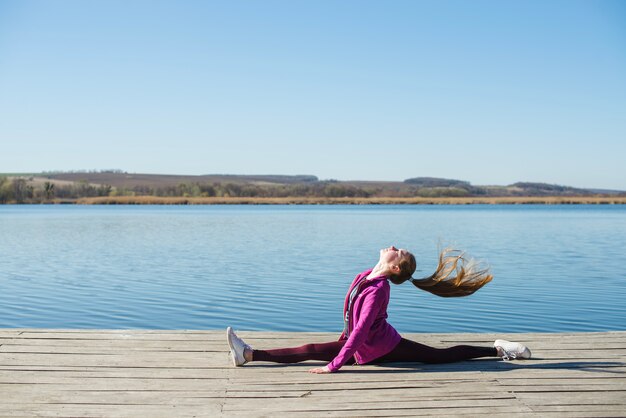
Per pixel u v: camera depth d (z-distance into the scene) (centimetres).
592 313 1122
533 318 1080
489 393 462
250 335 640
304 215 6600
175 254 2264
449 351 539
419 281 537
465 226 4222
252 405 433
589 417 413
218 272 1733
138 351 569
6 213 7100
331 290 1405
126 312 1152
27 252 2348
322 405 434
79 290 1415
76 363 529
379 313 526
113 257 2156
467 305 1216
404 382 488
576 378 500
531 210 8981
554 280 1562
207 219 5438
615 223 4656
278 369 524
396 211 8406
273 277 1627
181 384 478
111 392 457
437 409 427
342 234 3391
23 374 496
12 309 1185
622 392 465
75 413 414
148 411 419
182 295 1338
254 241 2891
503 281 1548
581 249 2455
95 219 5400
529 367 534
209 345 594
